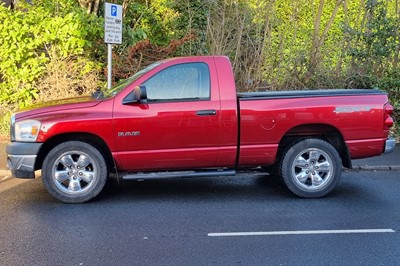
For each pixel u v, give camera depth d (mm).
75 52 10211
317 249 4480
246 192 6637
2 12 10000
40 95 10305
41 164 6121
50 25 10023
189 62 6047
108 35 8094
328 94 6258
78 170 5988
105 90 6773
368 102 6211
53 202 6082
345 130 6188
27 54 10172
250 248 4508
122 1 12391
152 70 6008
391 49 10664
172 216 5523
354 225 5180
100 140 6008
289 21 11438
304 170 6293
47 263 4164
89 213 5633
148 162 5984
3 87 10305
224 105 5965
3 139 9898
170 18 12578
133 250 4461
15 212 5660
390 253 4383
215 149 6023
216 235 4867
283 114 6059
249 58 10898
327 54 11031
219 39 10938
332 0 13438
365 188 6816
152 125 5875
